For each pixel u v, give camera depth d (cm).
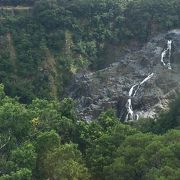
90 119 9762
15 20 11469
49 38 11500
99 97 10375
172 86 10219
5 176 4250
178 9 12356
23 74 10719
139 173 4659
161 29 12269
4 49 10919
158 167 4509
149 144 4797
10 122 5003
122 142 5328
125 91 10512
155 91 10081
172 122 7281
